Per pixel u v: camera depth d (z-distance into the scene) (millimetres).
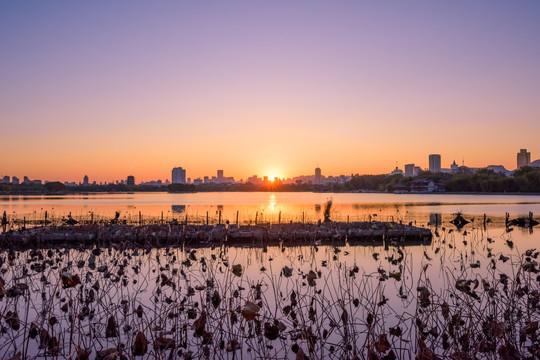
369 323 7434
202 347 7137
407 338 8211
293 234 24734
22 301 10797
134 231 23719
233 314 7883
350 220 39000
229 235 24281
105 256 18016
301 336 7559
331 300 10758
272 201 94562
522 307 9422
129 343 7949
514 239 24797
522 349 7418
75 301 10273
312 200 101000
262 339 8086
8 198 115812
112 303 10398
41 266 12945
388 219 39531
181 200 101375
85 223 29734
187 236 23531
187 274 14234
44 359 7148
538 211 50938
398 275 9492
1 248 19766
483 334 7520
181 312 9320
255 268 15773
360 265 16359
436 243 23891
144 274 14391
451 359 6414
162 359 6617
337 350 7656
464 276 13766
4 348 7648
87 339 8180
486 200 86562
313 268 15641
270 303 10523
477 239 24984
